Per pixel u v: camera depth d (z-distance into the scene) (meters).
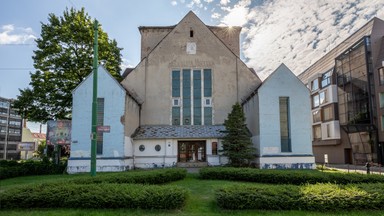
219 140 26.94
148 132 27.28
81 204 8.44
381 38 34.75
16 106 28.56
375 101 33.88
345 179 12.78
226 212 8.25
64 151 30.61
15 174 20.05
